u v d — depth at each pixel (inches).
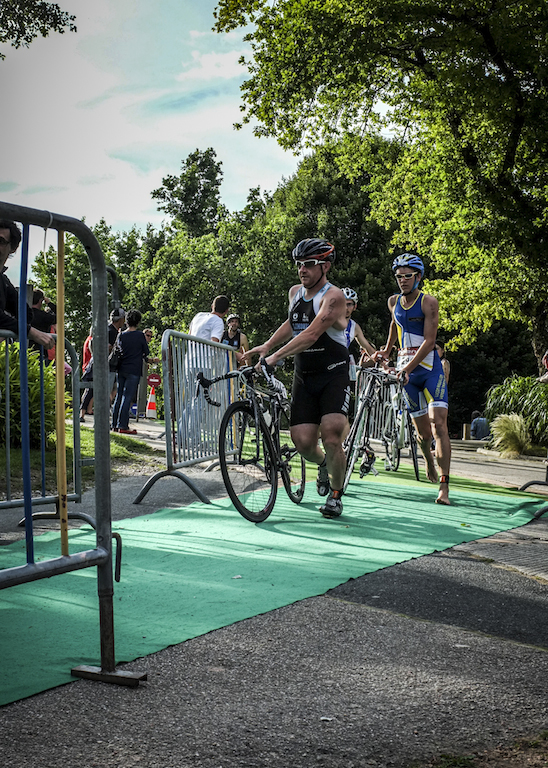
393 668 93.3
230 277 1574.8
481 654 100.0
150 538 170.2
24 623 107.1
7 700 79.4
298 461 232.1
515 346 1539.1
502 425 571.8
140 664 91.7
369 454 299.7
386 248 1485.0
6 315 147.7
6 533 171.9
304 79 673.6
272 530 184.7
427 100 654.5
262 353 197.6
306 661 94.7
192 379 237.3
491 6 560.1
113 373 446.6
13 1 654.5
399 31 607.5
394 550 166.9
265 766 67.3
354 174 936.3
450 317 850.1
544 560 164.6
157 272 1637.6
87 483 248.2
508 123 612.7
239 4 660.7
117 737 71.9
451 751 71.4
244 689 85.0
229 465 201.3
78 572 137.5
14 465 251.4
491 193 649.6
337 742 72.5
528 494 294.0
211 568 142.8
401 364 267.7
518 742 73.7
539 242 618.8
